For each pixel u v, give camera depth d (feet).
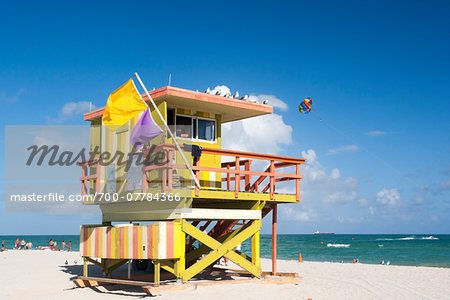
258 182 50.44
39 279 56.44
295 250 287.48
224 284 46.52
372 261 193.67
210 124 51.72
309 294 45.03
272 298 41.86
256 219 48.96
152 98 46.16
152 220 47.50
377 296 46.16
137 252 42.96
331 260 200.44
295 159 50.34
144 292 44.16
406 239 501.56
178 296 40.47
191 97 45.83
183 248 44.06
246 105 50.26
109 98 47.67
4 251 129.80
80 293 44.55
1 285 51.52
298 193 51.19
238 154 46.34
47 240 549.13
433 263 179.22
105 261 50.14
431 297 46.68
